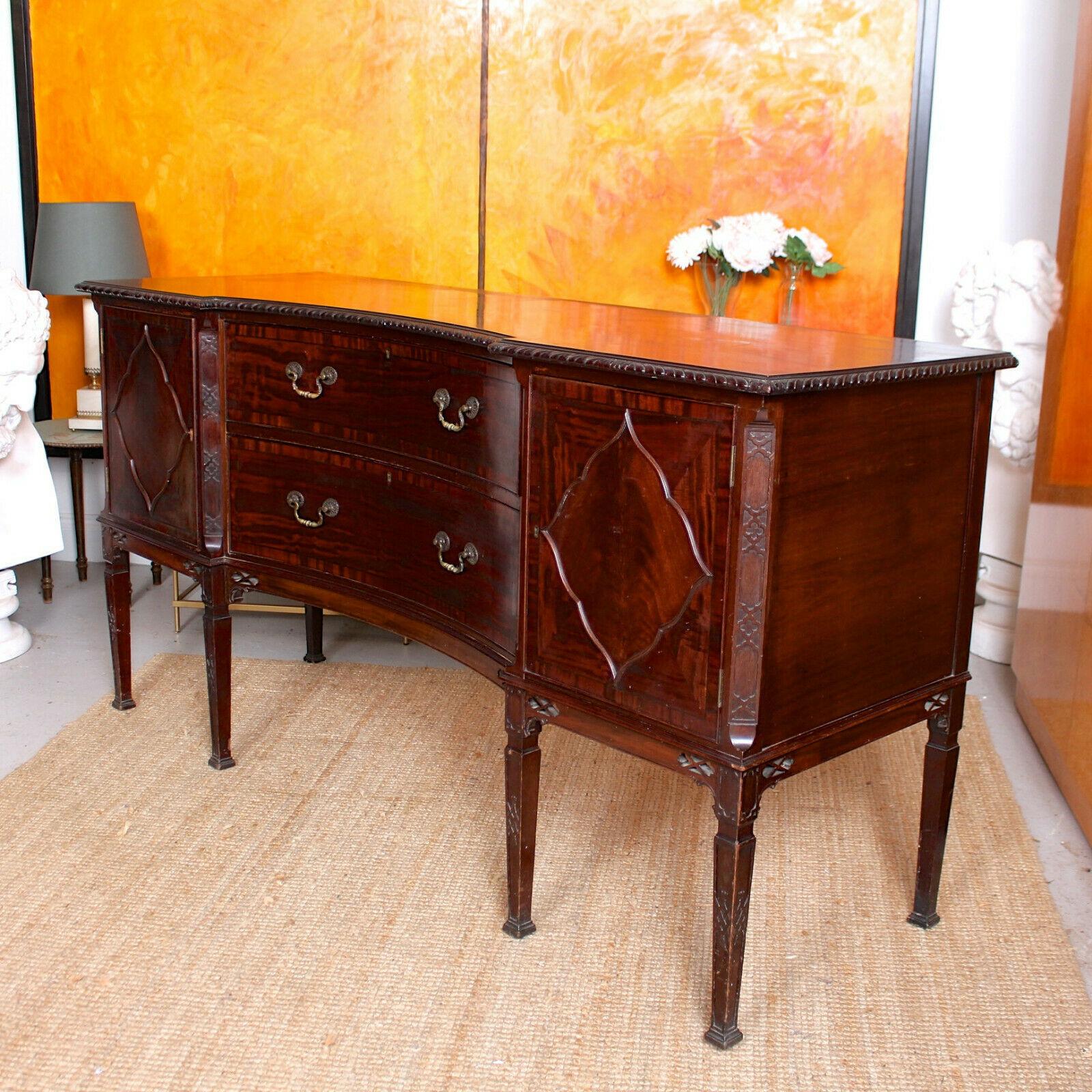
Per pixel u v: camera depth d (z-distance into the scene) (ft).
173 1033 6.67
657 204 13.17
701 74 12.80
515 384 6.97
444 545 7.75
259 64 13.46
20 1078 6.29
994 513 12.52
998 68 12.35
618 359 6.21
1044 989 7.22
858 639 6.63
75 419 13.73
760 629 6.01
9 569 12.23
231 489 9.28
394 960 7.38
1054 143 12.26
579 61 12.96
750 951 7.53
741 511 5.89
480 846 8.73
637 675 6.56
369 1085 6.30
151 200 13.96
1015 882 8.38
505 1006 6.97
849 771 9.98
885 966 7.41
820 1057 6.59
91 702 11.07
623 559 6.48
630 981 7.22
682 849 8.75
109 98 13.79
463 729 10.68
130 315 9.61
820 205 12.89
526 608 7.06
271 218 13.83
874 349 7.06
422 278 13.75
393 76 13.29
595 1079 6.39
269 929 7.66
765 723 6.19
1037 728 10.55
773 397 5.69
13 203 14.24
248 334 8.85
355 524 8.49
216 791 9.43
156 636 12.73
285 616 13.52
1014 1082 6.41
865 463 6.35
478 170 13.39
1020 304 11.57
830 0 12.41
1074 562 9.75
